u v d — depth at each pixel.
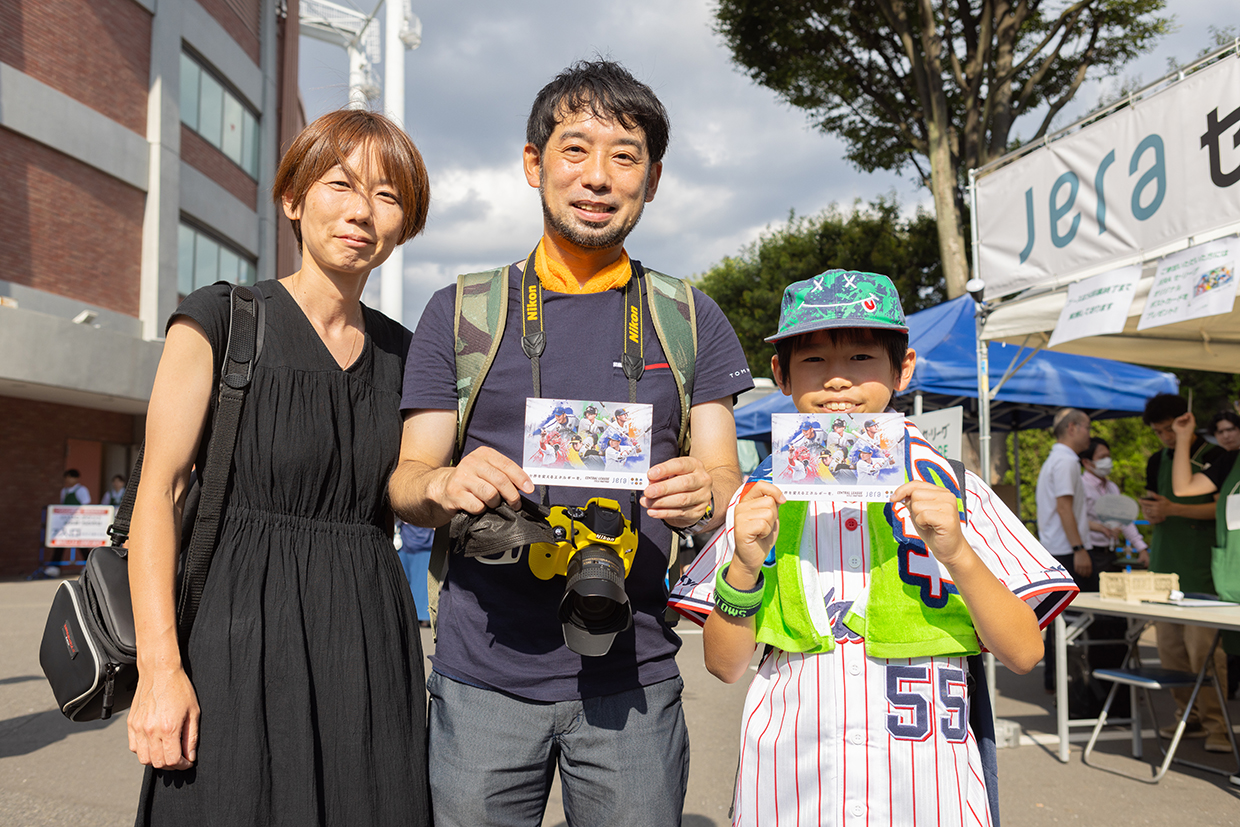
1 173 13.07
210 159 17.80
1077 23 12.68
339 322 1.83
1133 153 4.14
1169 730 5.04
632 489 1.53
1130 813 3.70
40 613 9.42
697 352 1.80
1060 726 4.55
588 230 1.67
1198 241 3.76
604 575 1.35
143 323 15.60
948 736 1.43
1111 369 7.84
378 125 1.81
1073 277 4.57
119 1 15.16
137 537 1.49
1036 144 4.85
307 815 1.48
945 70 13.48
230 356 1.63
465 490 1.43
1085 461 6.44
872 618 1.47
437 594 1.75
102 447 16.59
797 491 1.52
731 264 22.94
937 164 11.92
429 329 1.76
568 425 1.51
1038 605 1.52
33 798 3.66
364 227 1.76
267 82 20.17
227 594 1.53
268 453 1.61
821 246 19.78
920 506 1.33
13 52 13.28
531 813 1.65
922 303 18.30
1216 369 6.04
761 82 14.68
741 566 1.45
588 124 1.66
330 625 1.59
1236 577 4.34
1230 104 3.61
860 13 13.34
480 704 1.62
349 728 1.55
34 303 13.40
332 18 20.23
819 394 1.59
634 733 1.62
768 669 1.58
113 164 14.95
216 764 1.44
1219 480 4.82
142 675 1.44
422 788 1.64
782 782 1.47
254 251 19.70
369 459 1.73
